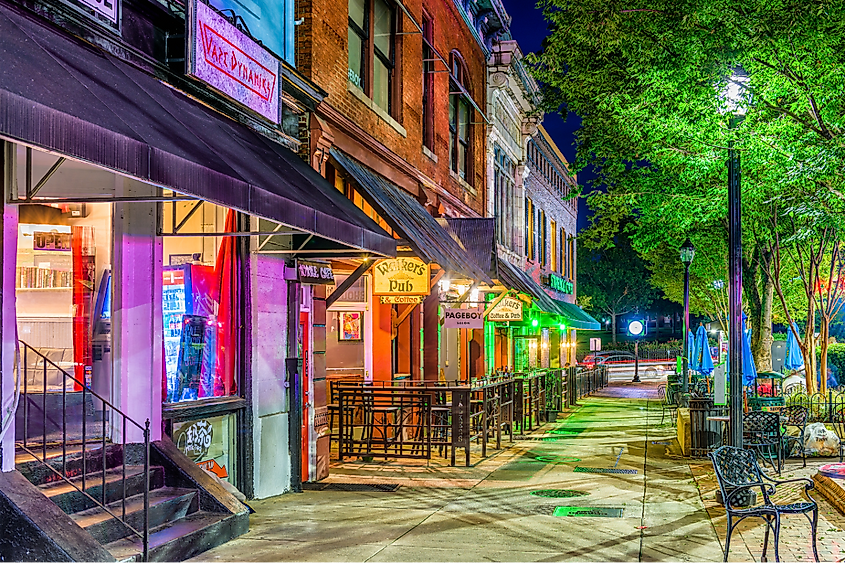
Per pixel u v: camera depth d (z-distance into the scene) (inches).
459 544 336.5
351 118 548.7
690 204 801.6
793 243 893.2
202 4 360.5
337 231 374.6
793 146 585.9
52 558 254.8
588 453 628.4
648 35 622.2
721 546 332.5
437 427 587.2
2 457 276.2
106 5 324.8
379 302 650.2
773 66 541.3
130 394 349.1
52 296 345.4
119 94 275.9
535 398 828.0
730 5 530.6
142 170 240.1
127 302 350.0
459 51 834.8
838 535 351.3
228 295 426.3
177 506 334.6
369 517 390.3
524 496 447.5
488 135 954.1
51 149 207.5
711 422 593.6
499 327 1051.9
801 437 581.3
